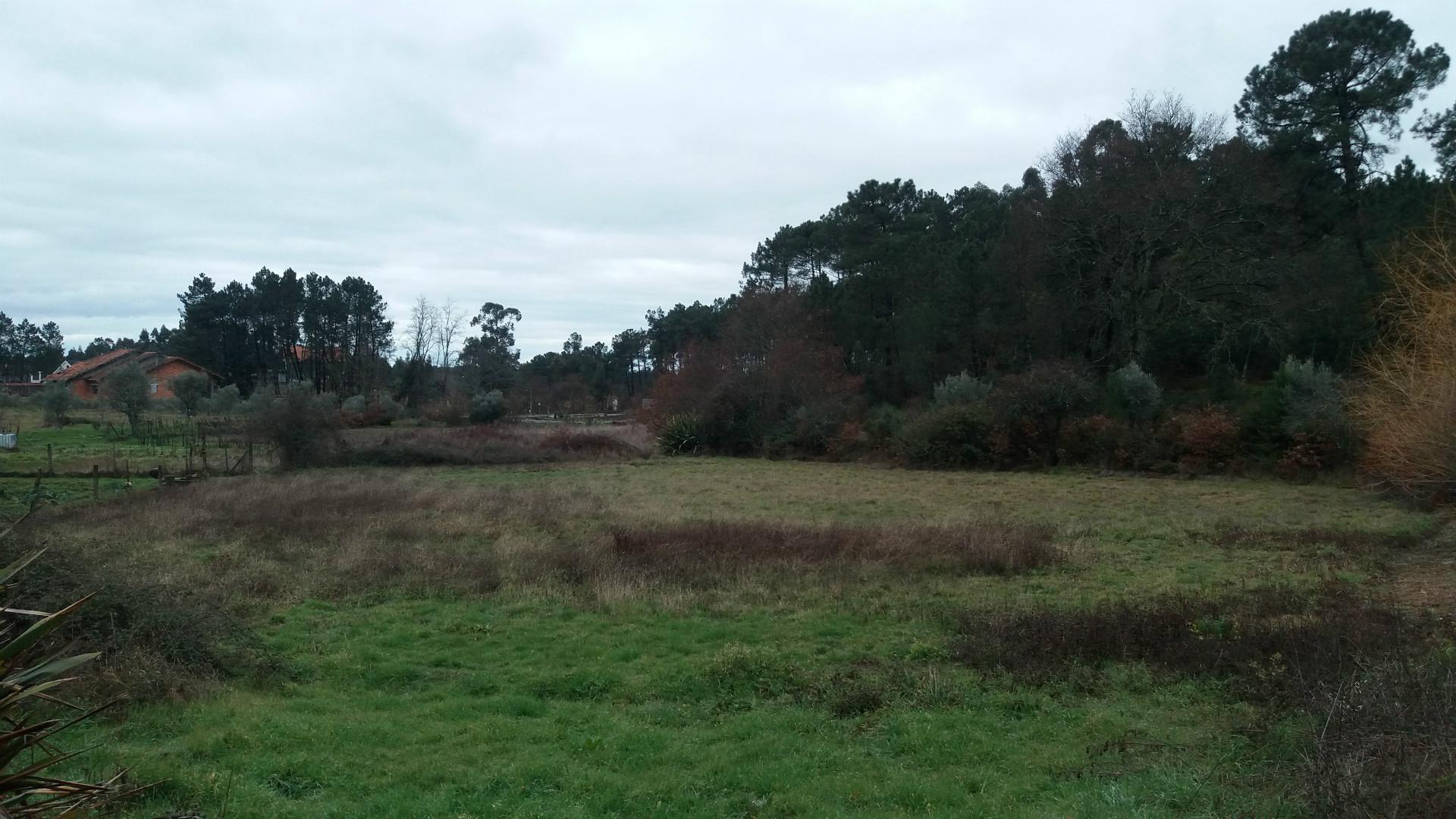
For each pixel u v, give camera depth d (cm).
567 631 1069
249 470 3300
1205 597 1130
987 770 618
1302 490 2636
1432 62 3544
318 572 1383
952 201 6594
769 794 587
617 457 4206
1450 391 1558
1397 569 1365
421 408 6762
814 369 4678
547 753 665
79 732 650
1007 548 1504
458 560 1457
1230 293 3834
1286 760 567
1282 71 3853
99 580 829
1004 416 3556
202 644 859
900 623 1096
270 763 620
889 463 3831
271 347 8425
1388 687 566
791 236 6788
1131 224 3816
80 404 6912
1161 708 751
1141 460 3222
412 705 806
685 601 1205
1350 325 3403
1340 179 4012
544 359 10656
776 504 2442
